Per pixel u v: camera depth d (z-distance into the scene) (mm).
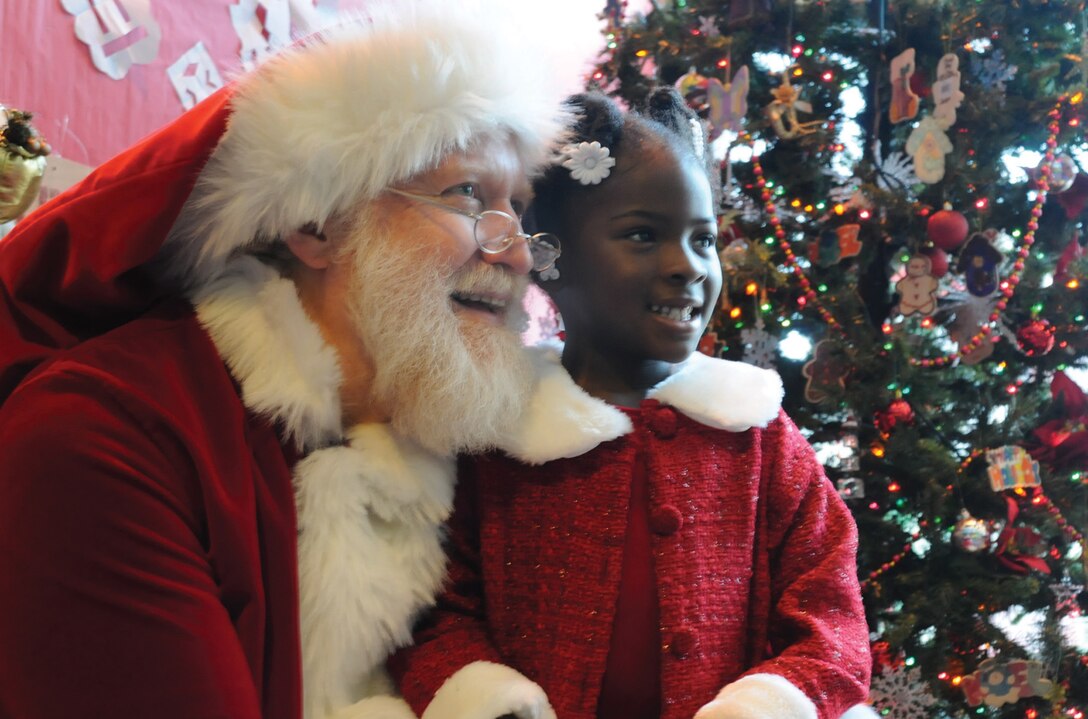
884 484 2068
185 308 1057
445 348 1030
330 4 2283
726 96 2055
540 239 1093
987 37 2088
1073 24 2082
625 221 1099
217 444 949
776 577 1140
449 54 1021
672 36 2178
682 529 1090
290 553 947
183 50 1979
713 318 2115
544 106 1101
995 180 2066
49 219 979
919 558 2088
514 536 1113
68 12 1763
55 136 1742
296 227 1044
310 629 993
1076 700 2055
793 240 2148
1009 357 2146
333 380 1033
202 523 919
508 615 1096
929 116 2090
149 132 1921
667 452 1122
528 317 1182
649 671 1070
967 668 2027
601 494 1103
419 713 1011
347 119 1005
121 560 843
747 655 1116
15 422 875
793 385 2145
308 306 1094
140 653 832
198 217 1035
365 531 1027
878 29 2135
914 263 2057
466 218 1049
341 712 1004
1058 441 2080
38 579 826
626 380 1178
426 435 1058
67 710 821
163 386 939
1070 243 2123
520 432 1105
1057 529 2045
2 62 1653
